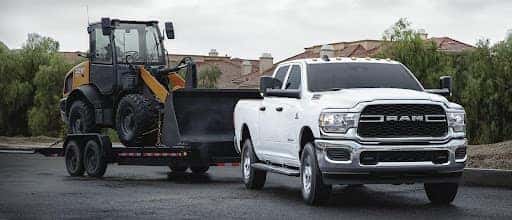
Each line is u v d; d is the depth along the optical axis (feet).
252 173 46.26
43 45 159.74
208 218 33.12
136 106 58.08
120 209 36.55
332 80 39.22
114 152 57.88
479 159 54.80
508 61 115.96
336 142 34.65
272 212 34.83
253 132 45.39
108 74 62.13
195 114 56.03
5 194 44.14
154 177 59.06
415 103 34.91
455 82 118.93
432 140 34.99
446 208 35.73
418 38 120.78
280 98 41.65
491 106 115.44
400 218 32.42
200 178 57.93
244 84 198.39
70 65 152.97
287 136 39.58
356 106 34.65
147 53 62.95
